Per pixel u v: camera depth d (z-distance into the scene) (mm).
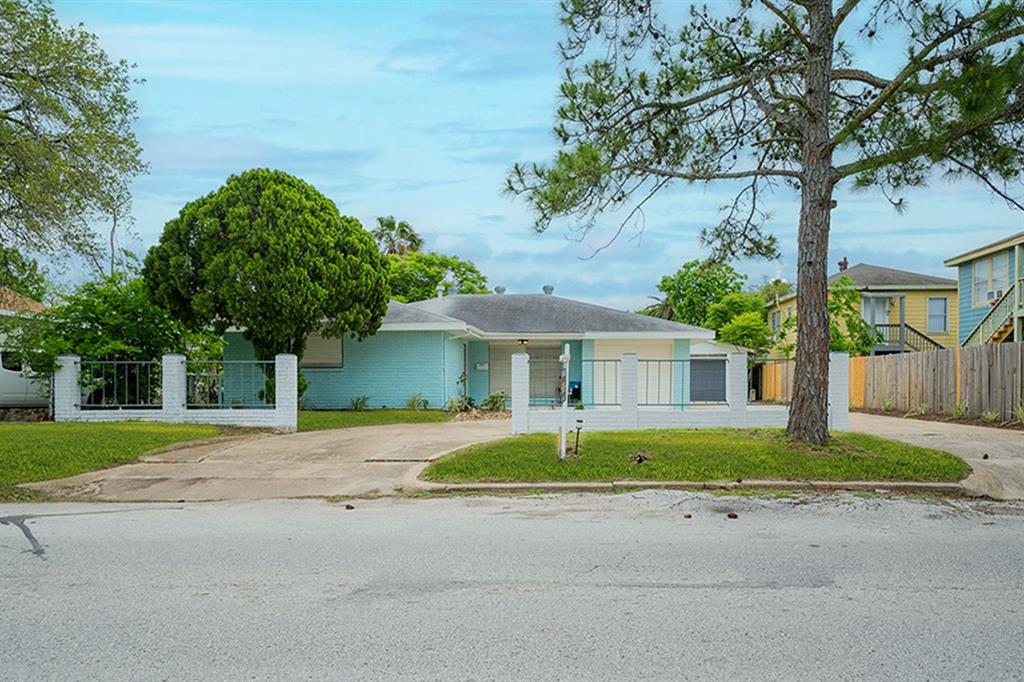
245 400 21031
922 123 9328
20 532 7289
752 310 37562
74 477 10398
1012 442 13031
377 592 5242
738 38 11586
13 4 13383
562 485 9492
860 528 7328
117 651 4211
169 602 5055
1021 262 25828
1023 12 8133
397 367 22453
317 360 22500
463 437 14148
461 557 6191
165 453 12203
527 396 14250
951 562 6008
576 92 10531
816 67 10594
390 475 10555
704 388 28453
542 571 5762
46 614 4832
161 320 18141
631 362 14539
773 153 12336
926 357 21094
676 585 5387
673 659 4059
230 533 7191
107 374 17375
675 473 9797
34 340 16422
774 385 29906
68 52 14047
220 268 16891
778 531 7195
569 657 4090
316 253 17625
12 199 13602
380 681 3814
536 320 25375
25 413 18297
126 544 6734
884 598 5074
